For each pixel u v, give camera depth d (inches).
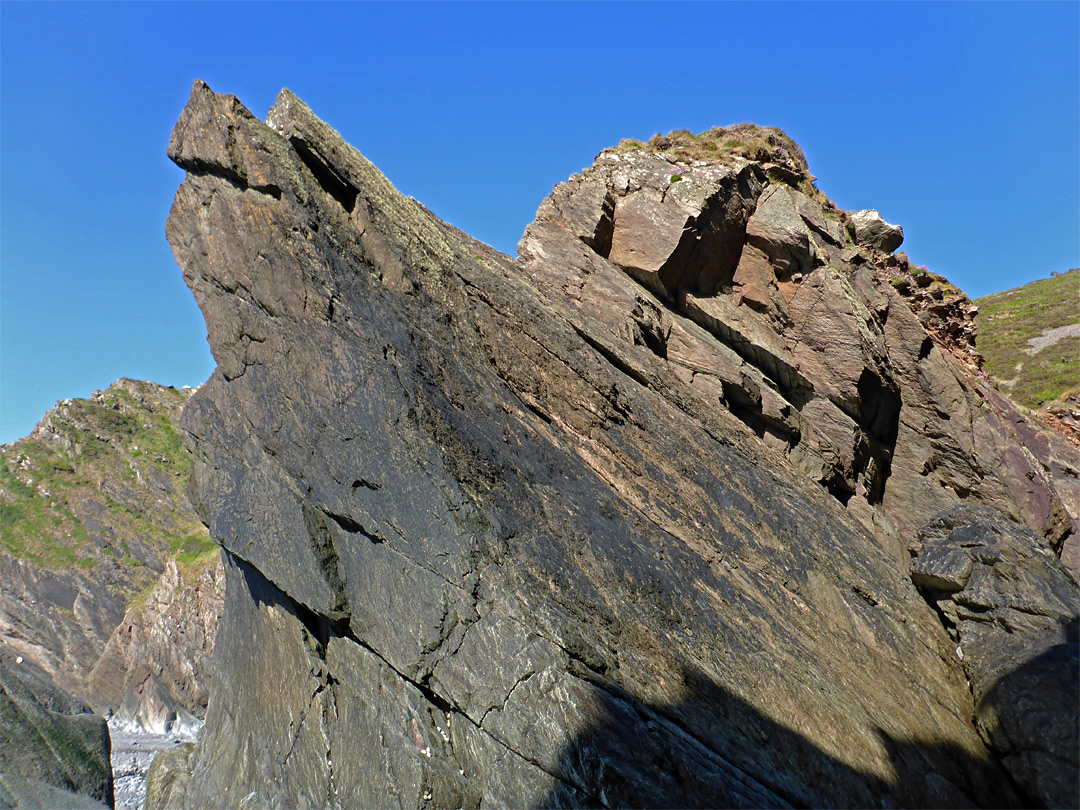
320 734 537.3
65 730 732.7
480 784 440.5
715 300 898.1
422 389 525.7
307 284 552.7
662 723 419.8
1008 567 661.3
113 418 3663.9
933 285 1104.8
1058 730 499.5
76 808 644.1
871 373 872.3
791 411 836.0
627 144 1013.8
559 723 414.0
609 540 531.8
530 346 652.1
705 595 544.1
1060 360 2603.3
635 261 889.5
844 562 685.3
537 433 582.2
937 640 660.1
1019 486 881.5
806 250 909.2
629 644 462.3
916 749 505.7
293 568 532.1
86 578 2783.0
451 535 475.5
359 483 517.0
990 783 511.2
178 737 1999.3
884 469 909.8
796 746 452.1
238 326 588.7
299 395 554.6
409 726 473.4
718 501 655.8
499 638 447.5
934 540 747.4
